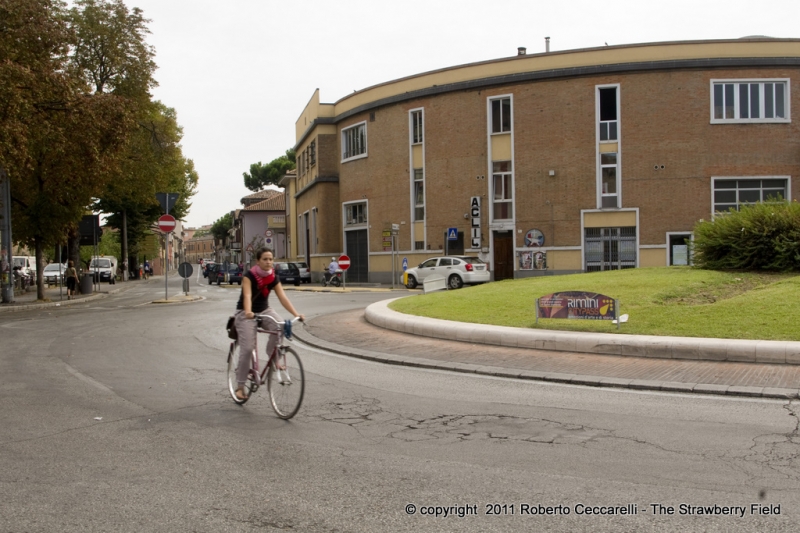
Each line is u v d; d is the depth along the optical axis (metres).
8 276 24.61
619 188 31.39
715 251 18.55
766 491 4.59
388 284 37.62
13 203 26.44
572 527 4.03
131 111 25.69
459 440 5.94
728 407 7.12
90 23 29.05
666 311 12.34
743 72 30.56
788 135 30.70
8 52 20.06
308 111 47.22
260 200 87.19
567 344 10.76
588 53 31.64
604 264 31.67
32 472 5.11
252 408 7.32
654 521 4.11
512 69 33.00
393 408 7.28
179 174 48.66
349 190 40.81
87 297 29.36
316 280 44.81
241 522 4.12
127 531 4.00
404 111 36.69
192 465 5.26
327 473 5.04
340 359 10.96
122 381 8.95
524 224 32.81
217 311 20.09
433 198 35.34
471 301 15.73
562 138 32.12
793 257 17.00
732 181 30.91
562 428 6.33
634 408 7.15
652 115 31.02
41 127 20.84
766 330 10.43
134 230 64.81
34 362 10.58
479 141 34.00
